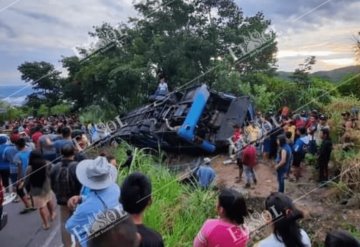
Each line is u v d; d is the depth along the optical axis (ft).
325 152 26.55
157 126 36.14
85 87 64.95
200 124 35.60
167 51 62.95
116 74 59.82
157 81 61.05
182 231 14.97
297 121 32.60
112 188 9.81
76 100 73.72
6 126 33.27
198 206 16.67
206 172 20.57
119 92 61.46
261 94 57.36
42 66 71.72
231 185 27.78
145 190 7.52
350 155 26.40
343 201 24.22
